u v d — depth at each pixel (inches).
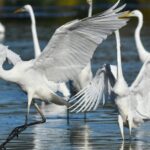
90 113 724.7
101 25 471.8
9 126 644.7
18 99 813.9
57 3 2460.6
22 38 1477.6
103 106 768.3
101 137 592.7
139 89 594.9
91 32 480.1
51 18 1925.4
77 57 506.6
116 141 577.6
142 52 749.9
